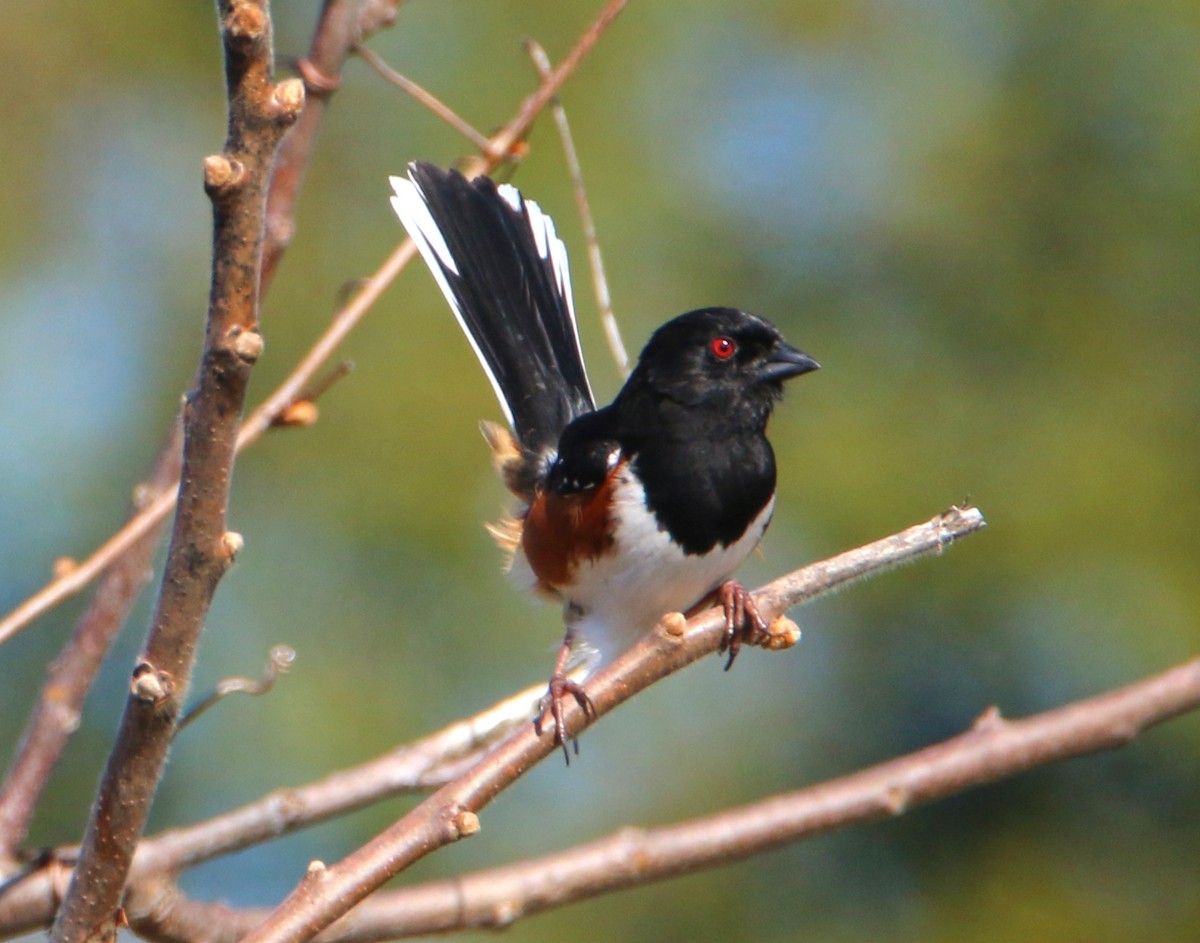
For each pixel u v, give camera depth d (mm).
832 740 13445
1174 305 14867
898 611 13516
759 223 15305
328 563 12641
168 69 16000
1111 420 14289
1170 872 12625
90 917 3674
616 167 14469
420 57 14734
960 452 14117
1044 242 15219
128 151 15711
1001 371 14805
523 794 12805
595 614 6699
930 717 13422
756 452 6633
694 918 12641
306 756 11688
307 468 12992
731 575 6641
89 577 5242
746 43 15906
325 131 14664
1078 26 15508
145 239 15422
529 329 7566
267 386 13570
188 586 3389
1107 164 15281
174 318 15016
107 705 11812
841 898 12805
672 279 14508
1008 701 13352
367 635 12422
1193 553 13695
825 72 16078
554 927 12359
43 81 15602
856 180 15570
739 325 6652
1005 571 13438
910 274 15195
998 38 15914
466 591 12555
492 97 14570
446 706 12250
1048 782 12914
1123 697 5418
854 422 14219
